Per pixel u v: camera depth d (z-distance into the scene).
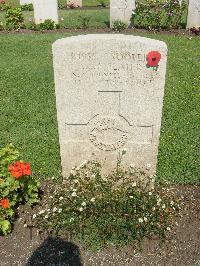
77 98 0.79
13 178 0.78
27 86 1.48
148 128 0.81
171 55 1.81
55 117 1.23
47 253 0.75
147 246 0.76
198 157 1.01
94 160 0.87
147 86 0.76
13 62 1.74
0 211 0.78
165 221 0.80
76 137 0.84
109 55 0.74
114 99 0.78
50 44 1.99
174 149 1.05
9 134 1.13
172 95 1.38
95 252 0.75
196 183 0.92
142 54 0.73
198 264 0.72
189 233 0.79
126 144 0.84
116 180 0.85
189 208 0.85
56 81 0.77
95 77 0.76
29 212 0.84
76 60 0.75
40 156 1.02
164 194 0.86
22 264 0.73
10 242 0.77
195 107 1.29
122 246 0.76
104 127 0.82
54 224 0.79
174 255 0.74
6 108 1.30
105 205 0.80
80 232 0.78
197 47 1.94
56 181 0.93
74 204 0.80
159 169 0.96
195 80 1.52
